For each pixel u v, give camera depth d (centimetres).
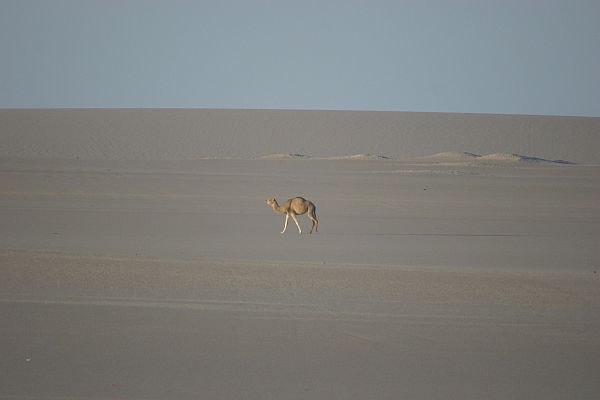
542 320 4844
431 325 4647
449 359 4022
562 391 3600
